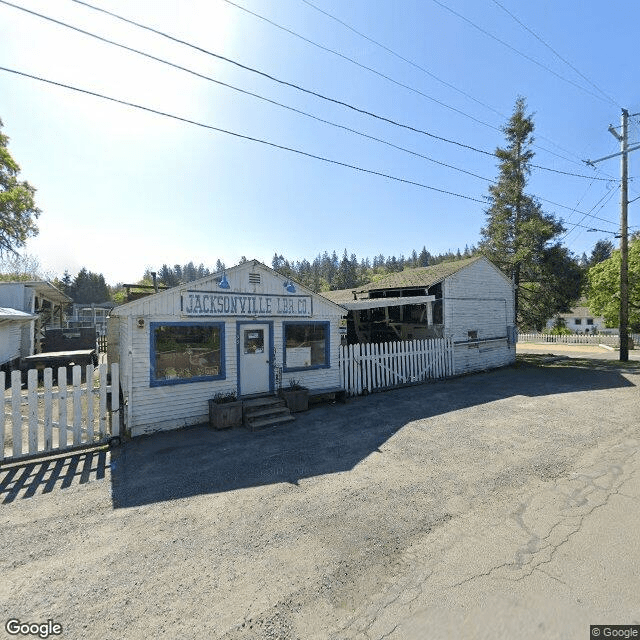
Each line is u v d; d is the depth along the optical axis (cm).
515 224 2608
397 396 1215
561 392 1233
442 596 328
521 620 299
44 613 317
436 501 506
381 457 672
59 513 487
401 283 1859
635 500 495
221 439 796
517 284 2559
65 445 713
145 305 848
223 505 505
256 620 307
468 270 1808
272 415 936
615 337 3556
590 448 702
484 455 674
